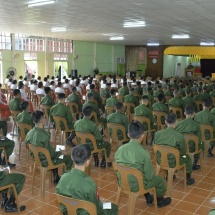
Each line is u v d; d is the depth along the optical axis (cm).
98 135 457
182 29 1112
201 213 354
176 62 2498
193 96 926
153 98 812
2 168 353
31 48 1586
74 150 238
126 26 1055
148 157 307
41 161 384
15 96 660
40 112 387
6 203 352
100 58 2078
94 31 1241
